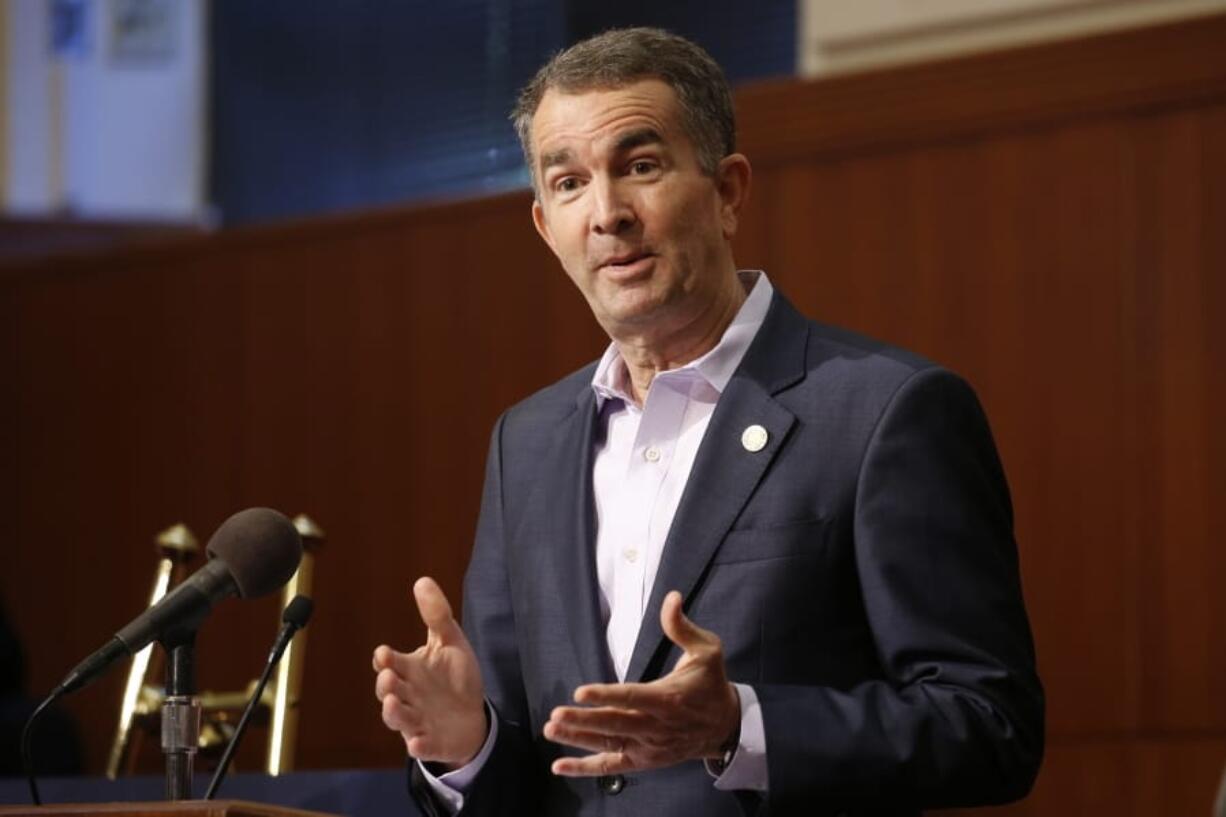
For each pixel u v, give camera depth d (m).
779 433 7.28
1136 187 14.91
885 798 6.67
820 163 16.39
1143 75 14.92
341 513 19.03
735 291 7.78
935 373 7.34
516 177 20.73
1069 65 15.27
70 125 22.47
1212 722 14.30
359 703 18.64
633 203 7.39
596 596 7.35
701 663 6.24
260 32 22.48
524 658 7.52
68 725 15.00
